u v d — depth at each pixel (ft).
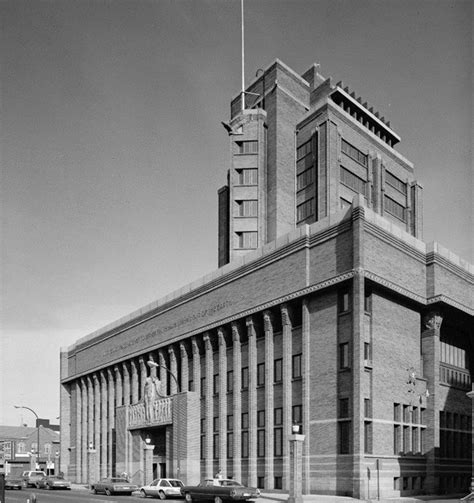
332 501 104.47
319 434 124.06
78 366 259.19
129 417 196.54
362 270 119.75
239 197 211.82
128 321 215.31
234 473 147.95
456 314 143.54
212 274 168.55
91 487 180.55
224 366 159.33
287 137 215.51
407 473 123.54
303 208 209.97
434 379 133.80
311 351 130.41
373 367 120.78
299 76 227.61
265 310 143.84
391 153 233.55
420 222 239.71
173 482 130.21
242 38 237.25
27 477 198.39
